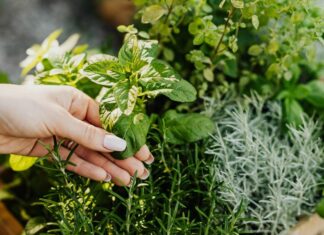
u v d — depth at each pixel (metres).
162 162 0.44
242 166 0.47
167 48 0.52
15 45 0.88
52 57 0.45
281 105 0.53
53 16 0.90
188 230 0.39
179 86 0.39
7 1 0.93
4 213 0.53
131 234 0.40
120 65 0.38
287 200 0.47
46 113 0.39
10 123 0.40
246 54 0.56
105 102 0.37
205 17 0.44
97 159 0.43
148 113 0.53
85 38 0.86
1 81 0.59
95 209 0.40
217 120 0.52
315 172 0.49
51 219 0.47
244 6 0.44
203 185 0.44
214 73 0.54
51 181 0.52
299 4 0.45
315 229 0.46
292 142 0.52
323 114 0.53
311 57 0.50
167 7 0.46
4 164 0.57
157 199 0.44
